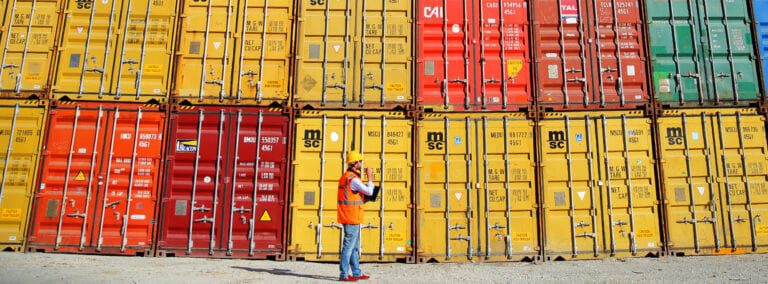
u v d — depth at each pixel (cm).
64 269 866
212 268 926
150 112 1086
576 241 1052
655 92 1108
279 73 1116
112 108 1084
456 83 1117
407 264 1033
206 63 1116
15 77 1096
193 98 1095
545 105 1104
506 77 1120
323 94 1106
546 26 1145
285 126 1091
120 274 839
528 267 977
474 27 1144
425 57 1134
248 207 1059
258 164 1074
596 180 1071
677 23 1145
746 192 1066
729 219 1058
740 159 1079
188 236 1048
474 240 1056
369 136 1091
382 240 1050
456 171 1081
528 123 1098
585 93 1108
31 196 1045
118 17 1129
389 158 1086
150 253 1038
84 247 1035
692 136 1089
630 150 1082
